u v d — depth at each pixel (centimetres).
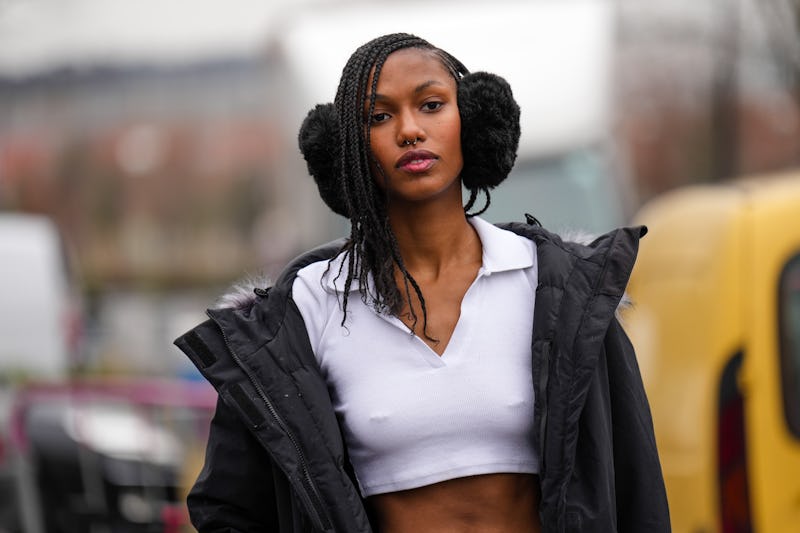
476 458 330
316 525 325
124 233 5538
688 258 686
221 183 6238
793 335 655
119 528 817
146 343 1961
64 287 1666
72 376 1641
